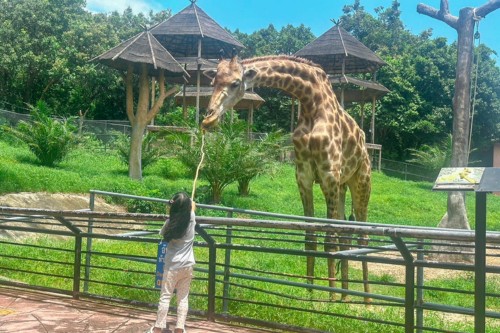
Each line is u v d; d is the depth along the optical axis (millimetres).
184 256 4809
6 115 27656
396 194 26953
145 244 11648
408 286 4613
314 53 29844
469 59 13383
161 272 4875
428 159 35250
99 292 7215
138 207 16547
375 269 11586
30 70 38062
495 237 4160
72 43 38969
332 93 7895
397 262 4676
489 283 10453
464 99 13328
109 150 27766
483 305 3822
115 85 39875
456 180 3900
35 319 5512
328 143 7371
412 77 40594
